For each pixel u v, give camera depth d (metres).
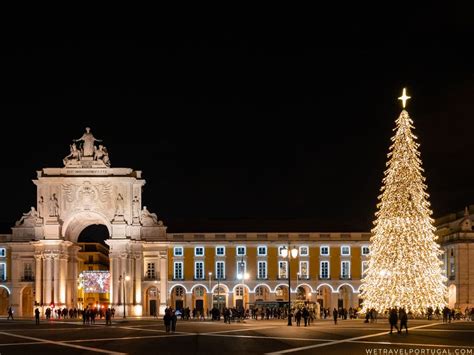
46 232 92.12
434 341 39.47
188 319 76.75
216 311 72.31
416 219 56.88
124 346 38.84
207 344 39.34
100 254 134.88
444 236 97.31
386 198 57.62
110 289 92.50
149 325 61.56
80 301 110.06
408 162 57.44
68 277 96.31
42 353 35.41
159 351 35.59
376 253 57.81
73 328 57.47
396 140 57.91
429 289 56.62
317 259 95.00
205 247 95.38
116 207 94.25
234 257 95.25
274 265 95.06
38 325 63.41
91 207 94.19
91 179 94.38
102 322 69.62
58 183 94.38
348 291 95.50
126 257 92.81
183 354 33.91
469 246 89.25
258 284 94.56
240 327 56.31
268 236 95.50
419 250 56.66
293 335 45.56
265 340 41.56
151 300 98.94
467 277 89.06
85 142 95.44
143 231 95.25
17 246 93.94
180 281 94.69
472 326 54.97
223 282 94.69
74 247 97.81
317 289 94.75
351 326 56.44
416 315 67.56
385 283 56.81
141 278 94.44
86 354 34.75
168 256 95.44
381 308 57.25
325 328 53.56
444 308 60.38
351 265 95.12
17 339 44.97
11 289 93.50
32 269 94.00
